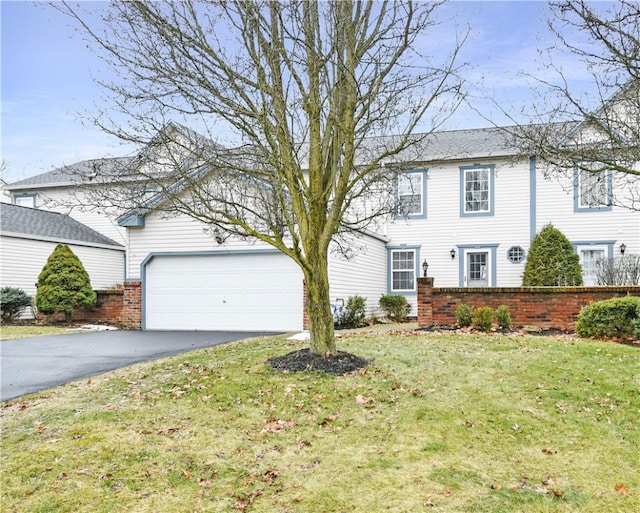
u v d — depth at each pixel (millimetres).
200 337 11727
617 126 6059
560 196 16297
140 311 14258
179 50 6145
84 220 22109
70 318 15531
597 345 8133
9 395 6082
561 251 15086
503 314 10969
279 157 6738
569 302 11125
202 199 6758
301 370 6668
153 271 14273
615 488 3805
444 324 11898
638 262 14297
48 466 4141
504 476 4000
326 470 4145
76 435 4750
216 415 5316
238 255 13703
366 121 7000
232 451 4496
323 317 7109
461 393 5824
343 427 5020
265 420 5199
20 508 3568
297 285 13289
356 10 6676
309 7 6496
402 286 17750
